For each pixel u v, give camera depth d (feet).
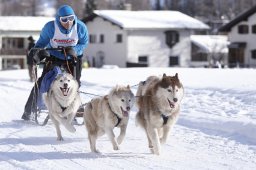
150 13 218.59
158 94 29.40
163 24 205.77
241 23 206.49
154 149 29.94
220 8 372.17
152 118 29.78
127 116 29.55
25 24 242.78
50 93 35.29
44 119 44.45
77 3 382.83
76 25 39.19
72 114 35.17
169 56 209.46
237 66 201.67
